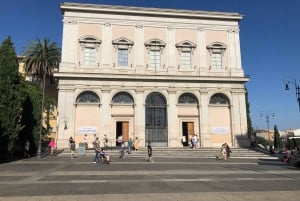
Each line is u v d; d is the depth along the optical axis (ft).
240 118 146.51
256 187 46.96
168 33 148.87
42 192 42.34
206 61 149.89
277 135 211.61
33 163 84.64
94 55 141.79
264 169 73.51
